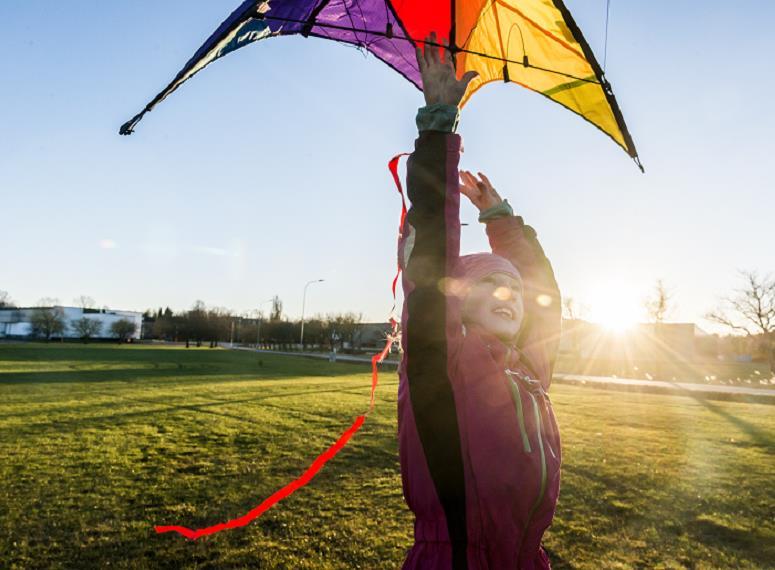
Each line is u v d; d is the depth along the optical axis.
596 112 2.41
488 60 2.42
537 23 2.12
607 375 36.50
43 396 15.20
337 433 9.80
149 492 6.12
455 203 1.40
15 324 100.44
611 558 4.56
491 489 1.33
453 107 1.49
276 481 6.60
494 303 1.54
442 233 1.35
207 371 27.61
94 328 93.31
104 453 7.99
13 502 5.70
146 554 4.48
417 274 1.34
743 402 18.81
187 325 98.81
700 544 4.86
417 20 2.29
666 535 5.06
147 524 5.13
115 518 5.28
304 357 50.88
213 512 5.49
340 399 15.52
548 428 1.54
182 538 4.80
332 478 6.75
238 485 6.43
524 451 1.38
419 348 1.31
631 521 5.41
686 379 33.41
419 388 1.31
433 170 1.40
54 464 7.30
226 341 107.31
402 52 2.49
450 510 1.31
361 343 69.56
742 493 6.33
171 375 24.30
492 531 1.34
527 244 2.12
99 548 4.59
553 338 1.92
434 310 1.31
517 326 1.57
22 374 23.00
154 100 1.78
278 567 4.28
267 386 19.50
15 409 12.51
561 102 2.49
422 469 1.37
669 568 4.39
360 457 7.87
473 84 2.53
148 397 15.30
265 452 8.19
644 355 54.56
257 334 91.75
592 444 9.20
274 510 5.55
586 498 6.12
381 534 4.95
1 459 7.55
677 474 7.16
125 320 91.62
